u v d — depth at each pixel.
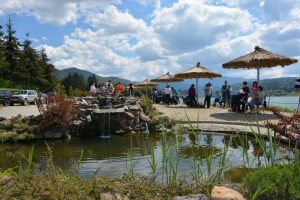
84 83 104.19
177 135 8.04
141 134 19.20
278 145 6.42
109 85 27.98
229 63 22.69
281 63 22.28
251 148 11.91
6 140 16.78
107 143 16.09
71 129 18.98
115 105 23.20
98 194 4.89
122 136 18.77
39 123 18.78
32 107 34.47
